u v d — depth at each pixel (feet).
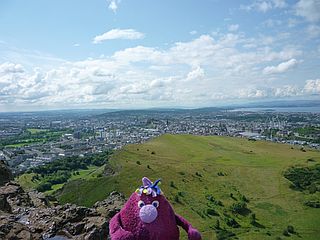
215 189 267.39
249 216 219.61
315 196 251.39
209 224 205.05
